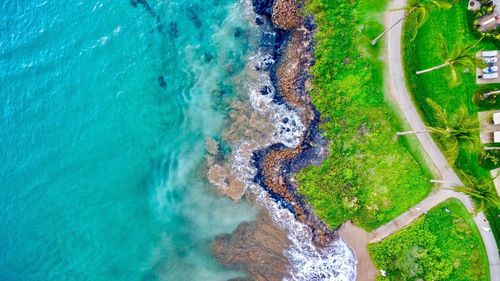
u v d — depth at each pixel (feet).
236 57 137.49
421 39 128.16
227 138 138.82
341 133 133.08
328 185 134.31
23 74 143.95
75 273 142.82
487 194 118.83
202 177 140.46
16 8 144.66
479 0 125.70
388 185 132.67
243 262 139.74
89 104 142.20
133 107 141.38
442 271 131.75
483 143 128.77
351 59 130.52
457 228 131.54
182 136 140.97
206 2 138.10
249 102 137.39
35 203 143.64
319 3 130.52
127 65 141.08
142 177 142.41
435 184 131.34
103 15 141.90
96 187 142.92
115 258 142.51
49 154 143.23
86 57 142.10
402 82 129.49
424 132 130.00
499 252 131.34
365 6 129.29
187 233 141.69
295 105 135.03
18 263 144.15
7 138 144.05
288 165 135.74
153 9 139.85
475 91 128.06
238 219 139.85
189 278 140.97
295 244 137.49
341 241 136.05
